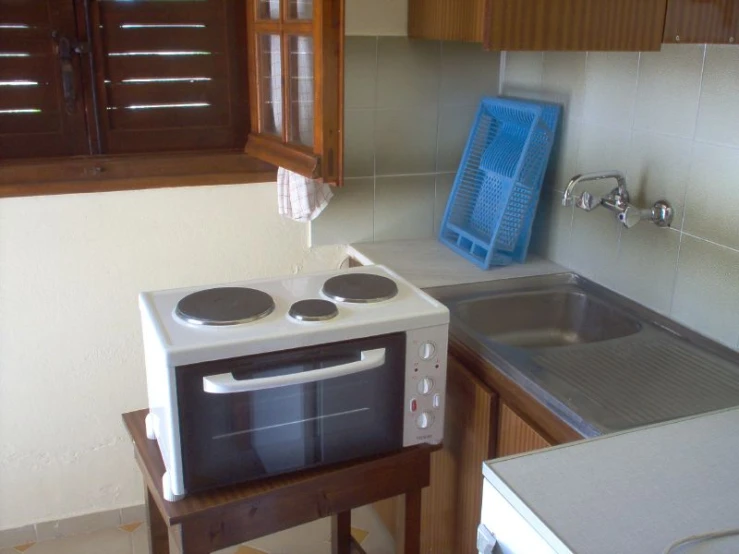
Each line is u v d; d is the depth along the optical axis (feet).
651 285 6.06
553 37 5.11
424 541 6.64
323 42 5.38
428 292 6.50
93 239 6.83
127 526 7.62
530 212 7.20
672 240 5.77
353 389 4.81
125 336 7.18
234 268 7.43
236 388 4.31
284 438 4.72
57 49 6.44
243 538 4.70
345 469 4.92
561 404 4.63
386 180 7.70
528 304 6.65
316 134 5.66
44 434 7.16
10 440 7.06
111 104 6.76
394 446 5.09
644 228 6.07
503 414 5.24
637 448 3.74
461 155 7.92
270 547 7.27
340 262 7.82
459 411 5.77
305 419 4.74
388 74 7.39
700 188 5.45
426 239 8.00
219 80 7.05
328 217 7.61
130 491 7.62
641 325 5.94
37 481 7.26
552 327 6.81
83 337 7.04
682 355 5.40
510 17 5.02
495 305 6.52
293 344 4.51
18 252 6.63
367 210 7.73
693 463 3.61
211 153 7.08
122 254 6.97
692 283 5.62
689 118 5.49
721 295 5.36
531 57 7.34
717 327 5.43
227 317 4.58
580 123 6.74
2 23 6.26
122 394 7.32
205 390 4.34
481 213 7.50
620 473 3.51
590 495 3.34
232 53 7.02
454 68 7.63
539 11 5.06
